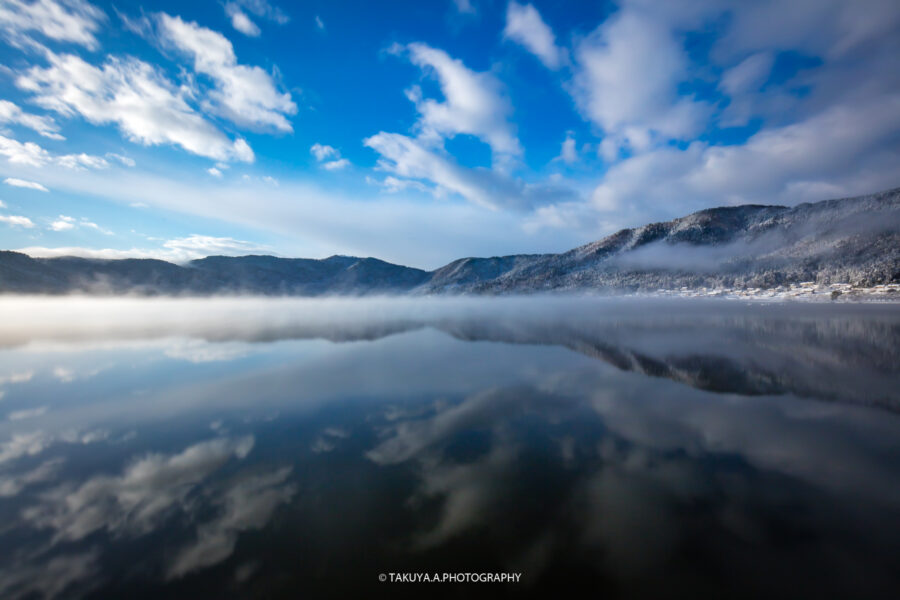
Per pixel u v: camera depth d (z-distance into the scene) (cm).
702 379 1988
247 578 618
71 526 766
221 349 3144
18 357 2781
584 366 2353
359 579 613
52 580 617
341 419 1440
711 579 611
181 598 578
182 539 722
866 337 3294
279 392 1811
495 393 1778
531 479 954
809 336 3425
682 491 886
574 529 745
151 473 1002
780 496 862
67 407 1591
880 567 632
